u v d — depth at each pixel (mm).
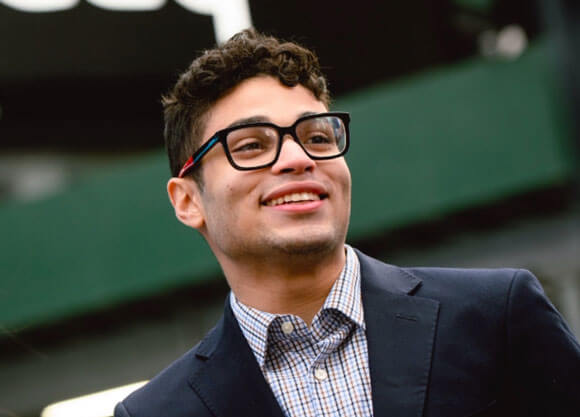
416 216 8828
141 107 12914
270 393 1854
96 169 12641
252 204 1881
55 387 10250
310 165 1862
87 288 10164
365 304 1940
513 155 8406
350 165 9195
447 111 8766
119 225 10141
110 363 10250
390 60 10852
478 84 8641
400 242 9234
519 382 1829
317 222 1854
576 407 1801
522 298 1872
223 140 1923
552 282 8344
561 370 1821
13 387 10203
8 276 10492
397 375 1798
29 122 12484
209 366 1958
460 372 1787
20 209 10570
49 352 10352
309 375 1871
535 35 9859
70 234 10312
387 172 9016
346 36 11000
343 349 1890
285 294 1930
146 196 10047
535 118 8305
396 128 9000
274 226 1852
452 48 10508
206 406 1893
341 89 11086
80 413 10344
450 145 8727
